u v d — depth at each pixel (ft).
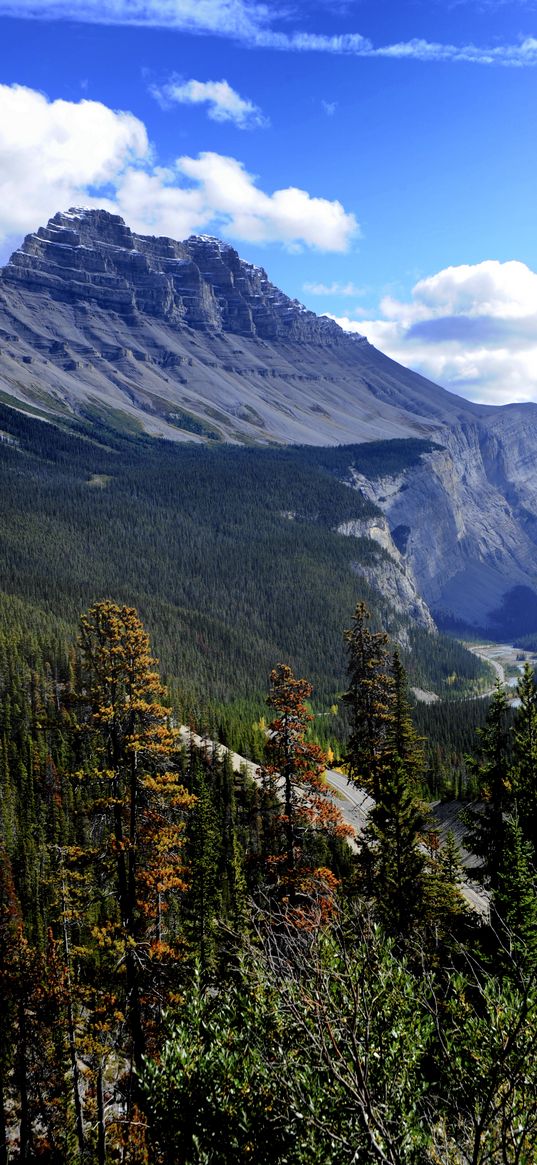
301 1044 30.19
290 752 87.04
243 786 236.84
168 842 73.77
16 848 219.20
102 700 74.18
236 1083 30.58
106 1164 78.64
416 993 33.45
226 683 599.57
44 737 311.06
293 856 85.20
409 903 74.49
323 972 29.68
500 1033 29.17
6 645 411.54
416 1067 31.09
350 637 112.16
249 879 112.78
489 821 86.07
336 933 36.63
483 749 89.71
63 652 413.18
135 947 70.38
